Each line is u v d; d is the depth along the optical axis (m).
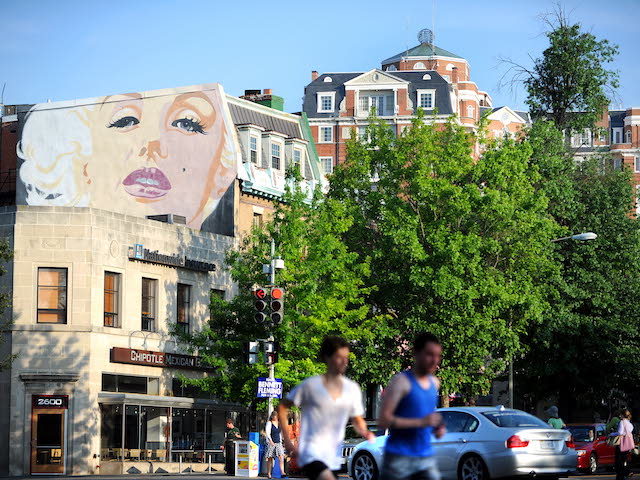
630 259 53.91
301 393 10.80
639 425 41.44
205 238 49.69
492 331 46.88
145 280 45.88
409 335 47.44
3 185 63.62
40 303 42.44
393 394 10.41
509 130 122.50
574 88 66.38
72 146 57.09
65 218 42.78
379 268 47.69
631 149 129.75
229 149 54.88
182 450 45.28
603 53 66.62
